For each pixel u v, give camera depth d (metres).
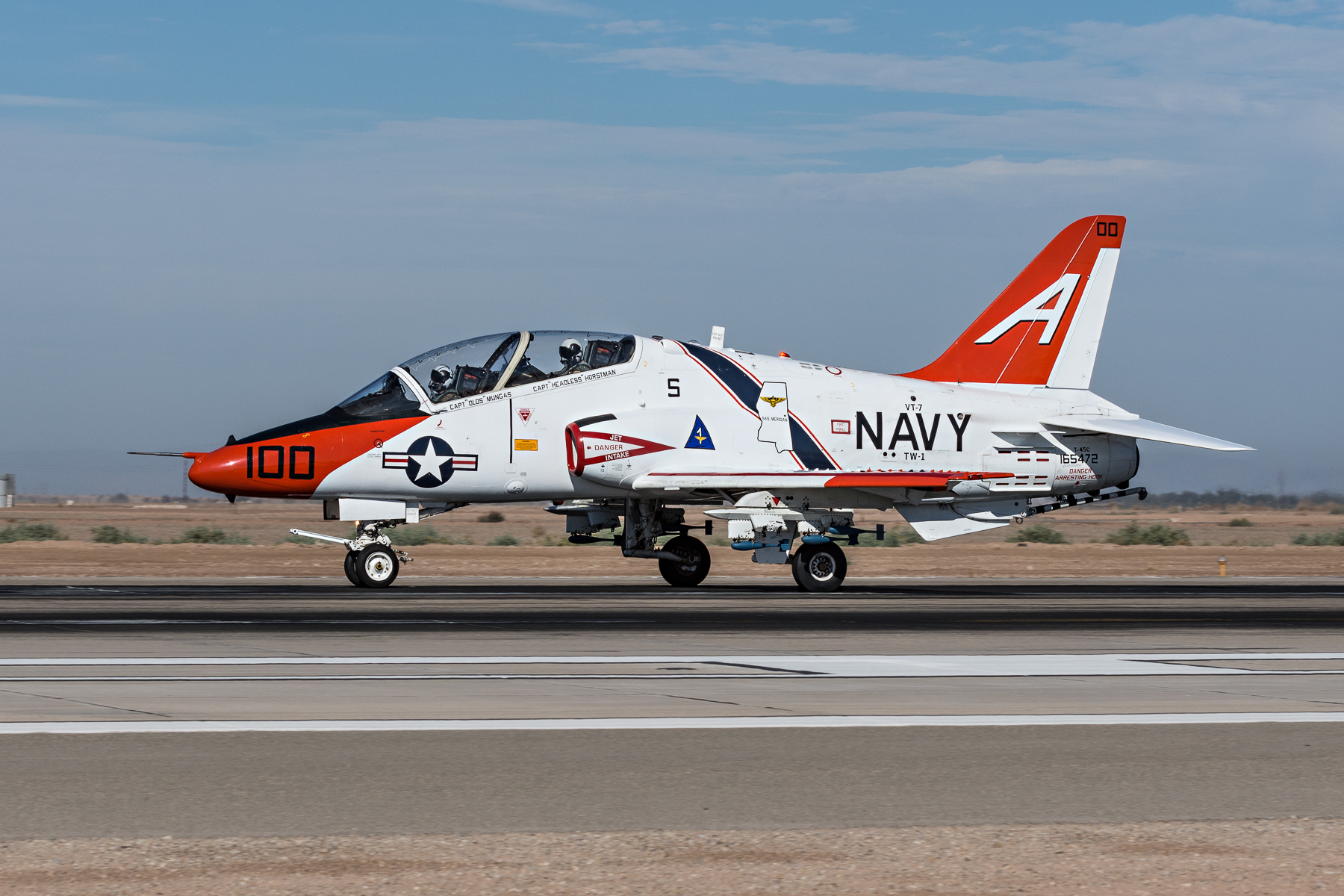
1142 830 22.27
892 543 178.00
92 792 24.05
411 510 82.69
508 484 83.00
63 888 18.53
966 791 24.89
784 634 54.56
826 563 85.38
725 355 88.75
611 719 32.22
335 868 19.50
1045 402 94.88
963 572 116.31
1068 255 97.25
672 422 85.00
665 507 90.88
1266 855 20.81
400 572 103.62
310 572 101.12
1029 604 73.94
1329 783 25.84
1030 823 22.64
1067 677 41.34
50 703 33.69
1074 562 134.00
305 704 34.12
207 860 19.86
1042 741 29.91
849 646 50.06
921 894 18.75
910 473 88.88
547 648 48.06
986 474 91.62
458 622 58.06
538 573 104.94
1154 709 34.53
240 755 27.41
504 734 30.11
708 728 31.12
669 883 19.08
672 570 89.50
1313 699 36.72
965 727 31.55
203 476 78.69
